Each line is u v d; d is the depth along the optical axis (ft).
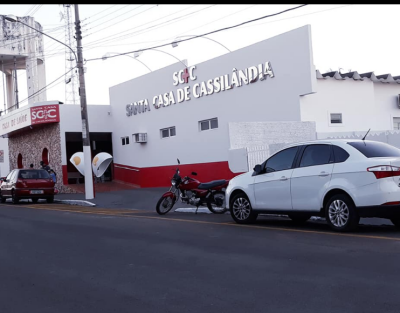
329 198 32.99
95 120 103.24
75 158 87.30
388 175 30.27
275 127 61.41
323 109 66.13
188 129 82.69
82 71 73.51
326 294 19.31
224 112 75.20
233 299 19.34
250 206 38.73
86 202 70.28
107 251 30.17
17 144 120.26
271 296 19.47
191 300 19.49
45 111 99.35
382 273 21.85
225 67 74.49
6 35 121.49
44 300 20.61
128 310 18.72
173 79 85.30
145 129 94.07
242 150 57.88
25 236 37.76
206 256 27.30
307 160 34.63
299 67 63.16
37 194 75.25
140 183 95.20
